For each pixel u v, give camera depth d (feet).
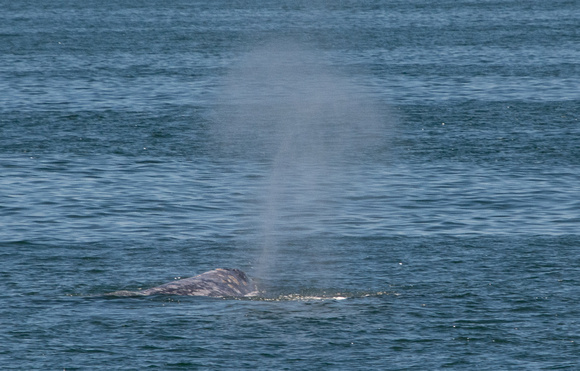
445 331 250.78
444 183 464.65
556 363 228.84
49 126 637.71
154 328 248.52
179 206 419.33
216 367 224.12
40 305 267.80
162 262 327.06
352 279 305.32
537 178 473.67
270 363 226.99
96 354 230.68
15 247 342.64
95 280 300.40
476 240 357.61
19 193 438.40
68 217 394.93
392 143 581.94
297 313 264.72
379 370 223.51
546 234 366.84
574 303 275.80
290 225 387.55
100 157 530.68
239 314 261.85
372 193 445.78
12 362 224.94
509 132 612.29
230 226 385.70
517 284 296.30
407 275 309.22
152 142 583.99
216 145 577.84
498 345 240.53
